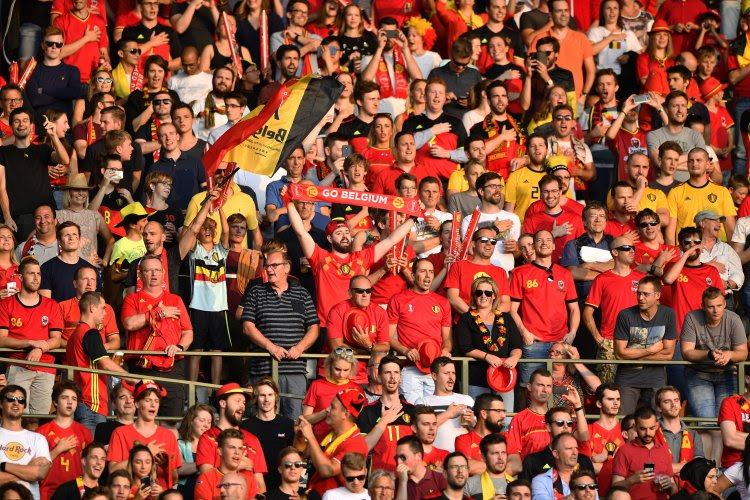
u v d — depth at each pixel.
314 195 60.94
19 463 53.56
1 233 61.47
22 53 80.69
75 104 75.81
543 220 66.81
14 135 68.12
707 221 67.06
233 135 59.25
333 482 53.78
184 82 77.31
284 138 59.00
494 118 72.06
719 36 82.88
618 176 73.88
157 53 78.69
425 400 56.75
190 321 60.25
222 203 61.62
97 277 61.81
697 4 83.69
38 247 63.66
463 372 58.59
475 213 62.69
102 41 80.31
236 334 61.81
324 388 55.88
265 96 74.50
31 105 74.94
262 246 61.06
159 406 58.31
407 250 63.31
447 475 52.72
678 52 83.62
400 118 75.19
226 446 53.16
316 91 59.34
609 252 64.81
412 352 58.59
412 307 59.59
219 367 61.19
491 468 54.03
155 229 61.34
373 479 51.81
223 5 82.44
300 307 59.09
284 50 75.81
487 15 84.50
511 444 56.47
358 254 62.00
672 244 70.06
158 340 58.91
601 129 74.94
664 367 60.94
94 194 68.44
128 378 56.66
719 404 60.81
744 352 60.38
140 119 72.44
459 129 72.88
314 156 70.62
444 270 62.97
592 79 81.00
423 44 81.81
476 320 59.00
